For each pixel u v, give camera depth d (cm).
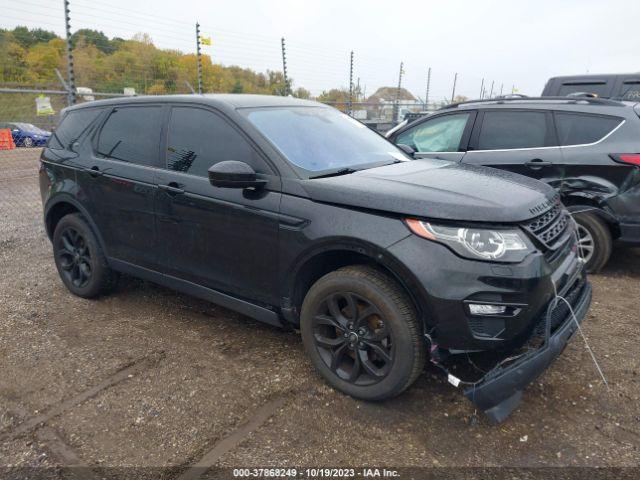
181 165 352
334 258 295
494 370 251
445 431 262
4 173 1210
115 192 386
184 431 264
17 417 278
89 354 345
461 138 548
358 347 280
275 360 334
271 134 325
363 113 1391
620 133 460
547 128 499
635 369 318
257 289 318
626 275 494
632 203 452
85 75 1027
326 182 289
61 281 490
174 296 448
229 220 318
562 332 258
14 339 368
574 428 263
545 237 268
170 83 1148
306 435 260
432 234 250
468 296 242
